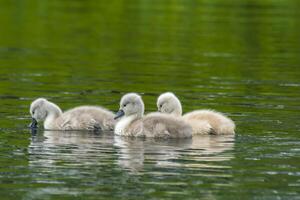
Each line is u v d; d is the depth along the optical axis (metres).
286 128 16.86
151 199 11.92
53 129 17.58
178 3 48.41
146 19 41.22
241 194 12.16
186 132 16.39
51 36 35.06
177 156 14.47
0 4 46.25
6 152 14.68
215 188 12.45
